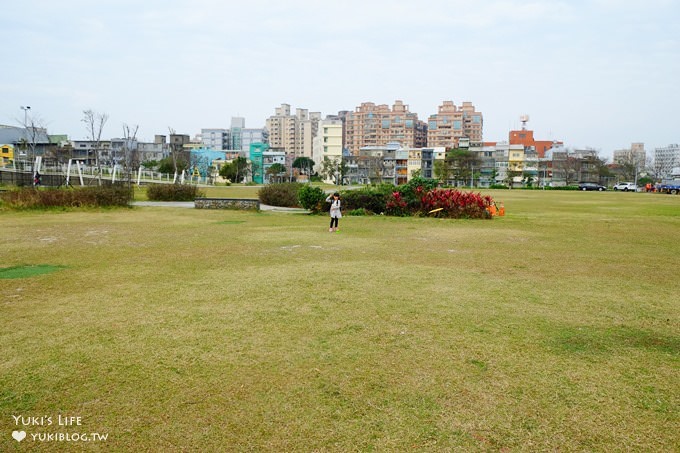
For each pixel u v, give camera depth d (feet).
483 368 16.89
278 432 12.88
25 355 17.89
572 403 14.49
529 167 345.31
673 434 12.89
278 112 553.64
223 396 14.80
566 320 22.35
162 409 14.05
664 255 41.55
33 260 37.22
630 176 360.48
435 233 56.65
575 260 38.68
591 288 28.86
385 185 85.40
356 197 82.43
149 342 19.24
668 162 496.23
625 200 143.23
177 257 38.68
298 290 27.66
